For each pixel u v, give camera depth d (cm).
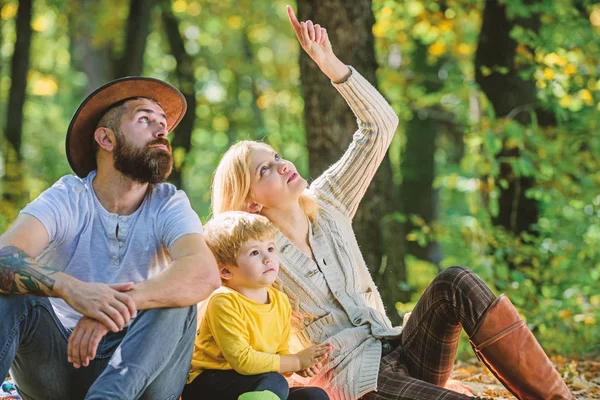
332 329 425
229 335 387
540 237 891
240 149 441
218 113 1684
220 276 400
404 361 427
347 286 436
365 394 404
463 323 404
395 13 1153
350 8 758
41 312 371
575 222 964
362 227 771
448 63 1465
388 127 463
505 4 901
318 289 430
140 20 1277
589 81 954
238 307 394
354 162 461
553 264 885
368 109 461
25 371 379
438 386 395
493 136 844
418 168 1434
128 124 398
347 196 462
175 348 363
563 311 800
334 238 444
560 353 742
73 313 398
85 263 394
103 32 1493
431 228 968
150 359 351
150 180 399
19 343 367
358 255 452
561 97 926
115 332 389
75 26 1675
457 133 1666
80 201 396
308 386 393
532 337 401
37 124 2298
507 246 870
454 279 404
